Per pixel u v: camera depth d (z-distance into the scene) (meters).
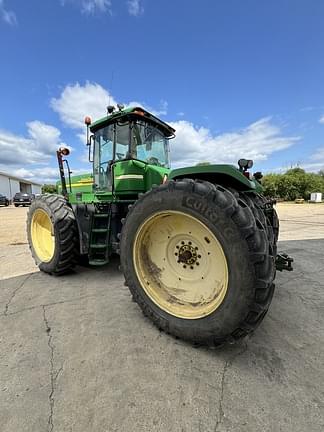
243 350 1.76
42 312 2.33
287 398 1.34
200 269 1.91
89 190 3.79
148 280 2.13
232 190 1.96
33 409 1.28
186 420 1.22
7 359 1.66
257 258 1.53
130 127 3.03
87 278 3.31
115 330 2.01
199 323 1.75
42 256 3.63
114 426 1.19
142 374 1.52
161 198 1.94
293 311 2.35
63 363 1.62
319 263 3.95
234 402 1.32
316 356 1.70
